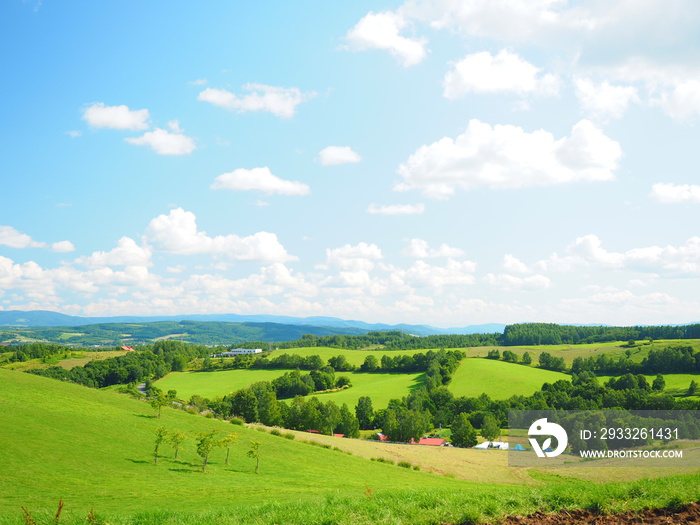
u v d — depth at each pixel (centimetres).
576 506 1166
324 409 13100
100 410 6938
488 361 19475
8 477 3703
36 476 3853
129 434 6053
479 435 12206
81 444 5181
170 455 5612
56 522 1188
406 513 1138
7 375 7906
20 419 5572
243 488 3969
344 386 18500
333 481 4931
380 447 8344
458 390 16050
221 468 5391
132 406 7769
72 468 4306
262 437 7488
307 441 7925
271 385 17312
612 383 13625
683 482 1366
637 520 1052
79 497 3272
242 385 18225
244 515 1256
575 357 19162
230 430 7594
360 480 5194
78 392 7888
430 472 6544
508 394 15225
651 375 14838
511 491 1375
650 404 10644
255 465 5762
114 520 1232
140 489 3728
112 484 3888
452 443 11156
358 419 14312
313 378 18475
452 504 1190
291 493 3641
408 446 8775
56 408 6462
